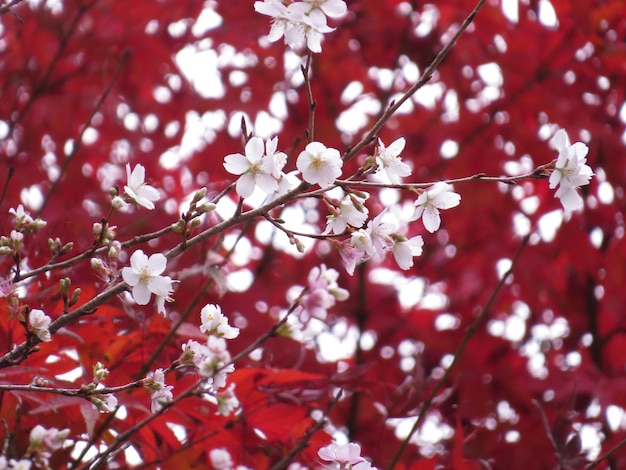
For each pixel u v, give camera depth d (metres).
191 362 1.49
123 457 1.66
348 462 1.53
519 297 2.17
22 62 2.18
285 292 2.06
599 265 2.13
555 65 2.16
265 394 1.69
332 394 1.82
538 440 1.89
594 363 2.11
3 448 1.58
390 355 2.15
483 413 1.93
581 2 2.08
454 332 2.12
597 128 2.10
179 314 1.86
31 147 2.07
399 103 1.50
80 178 2.06
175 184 2.17
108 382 1.65
